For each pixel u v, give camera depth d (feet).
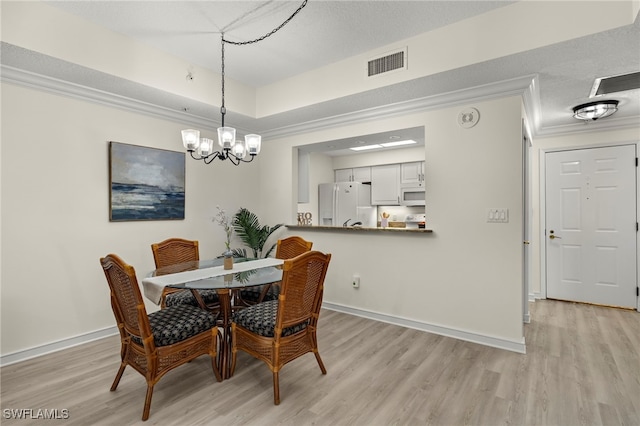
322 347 9.56
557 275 14.51
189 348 7.09
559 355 8.96
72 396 7.03
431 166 10.75
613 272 13.37
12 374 7.97
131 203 10.91
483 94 9.69
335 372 8.07
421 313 10.97
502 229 9.54
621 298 13.21
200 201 13.10
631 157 13.00
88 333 9.98
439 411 6.52
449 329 10.36
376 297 12.03
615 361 8.57
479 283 9.89
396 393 7.14
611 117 12.91
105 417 6.33
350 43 9.51
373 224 20.49
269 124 13.88
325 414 6.44
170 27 8.66
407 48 9.28
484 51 8.09
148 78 9.58
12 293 8.58
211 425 6.12
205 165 13.32
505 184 9.50
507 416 6.35
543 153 14.71
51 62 8.04
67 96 9.53
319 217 21.12
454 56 8.51
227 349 7.95
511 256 9.40
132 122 11.04
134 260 11.05
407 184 19.04
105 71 8.68
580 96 10.59
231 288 6.91
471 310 10.01
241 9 7.84
